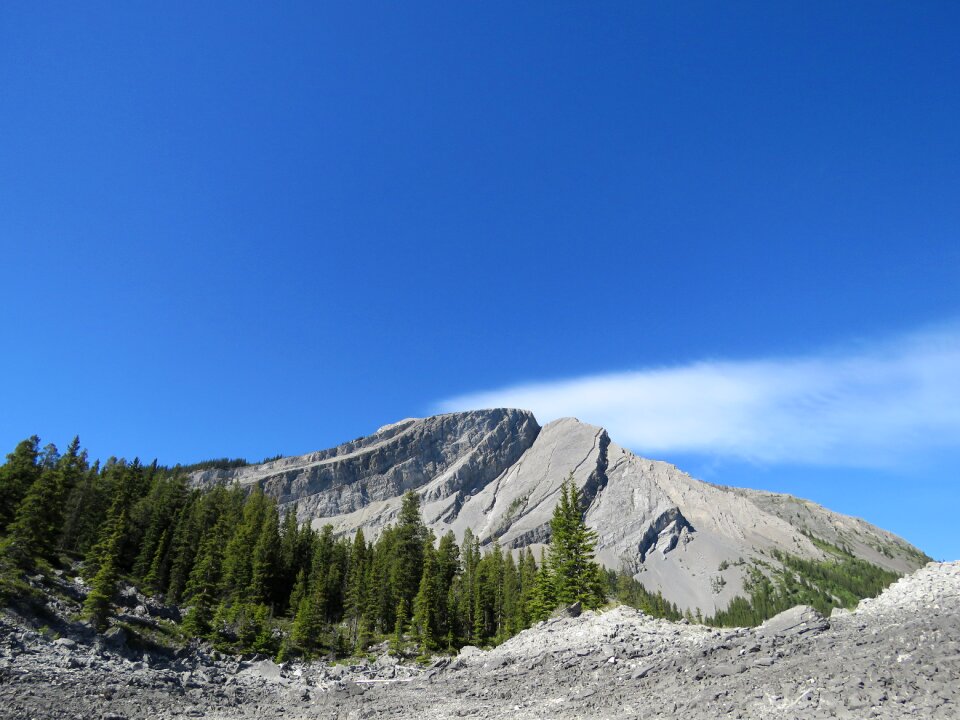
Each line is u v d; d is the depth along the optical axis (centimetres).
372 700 3516
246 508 12038
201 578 7006
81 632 4153
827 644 2564
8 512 7006
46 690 2788
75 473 8744
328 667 5594
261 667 5044
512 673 3772
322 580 8975
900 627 2505
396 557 10012
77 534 8088
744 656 2684
